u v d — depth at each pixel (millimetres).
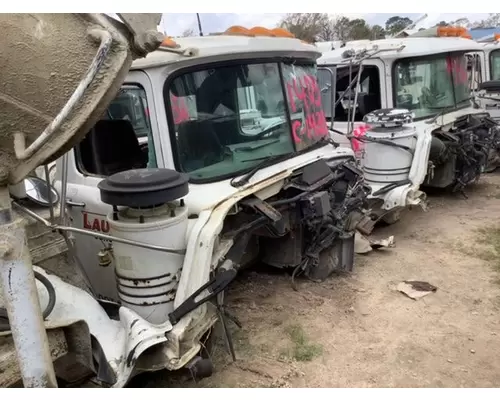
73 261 3205
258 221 3426
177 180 2848
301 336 3801
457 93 7402
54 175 3734
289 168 3863
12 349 2510
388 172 5895
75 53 1813
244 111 3682
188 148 3352
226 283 2906
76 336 2658
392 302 4312
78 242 3582
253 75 3709
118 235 2906
